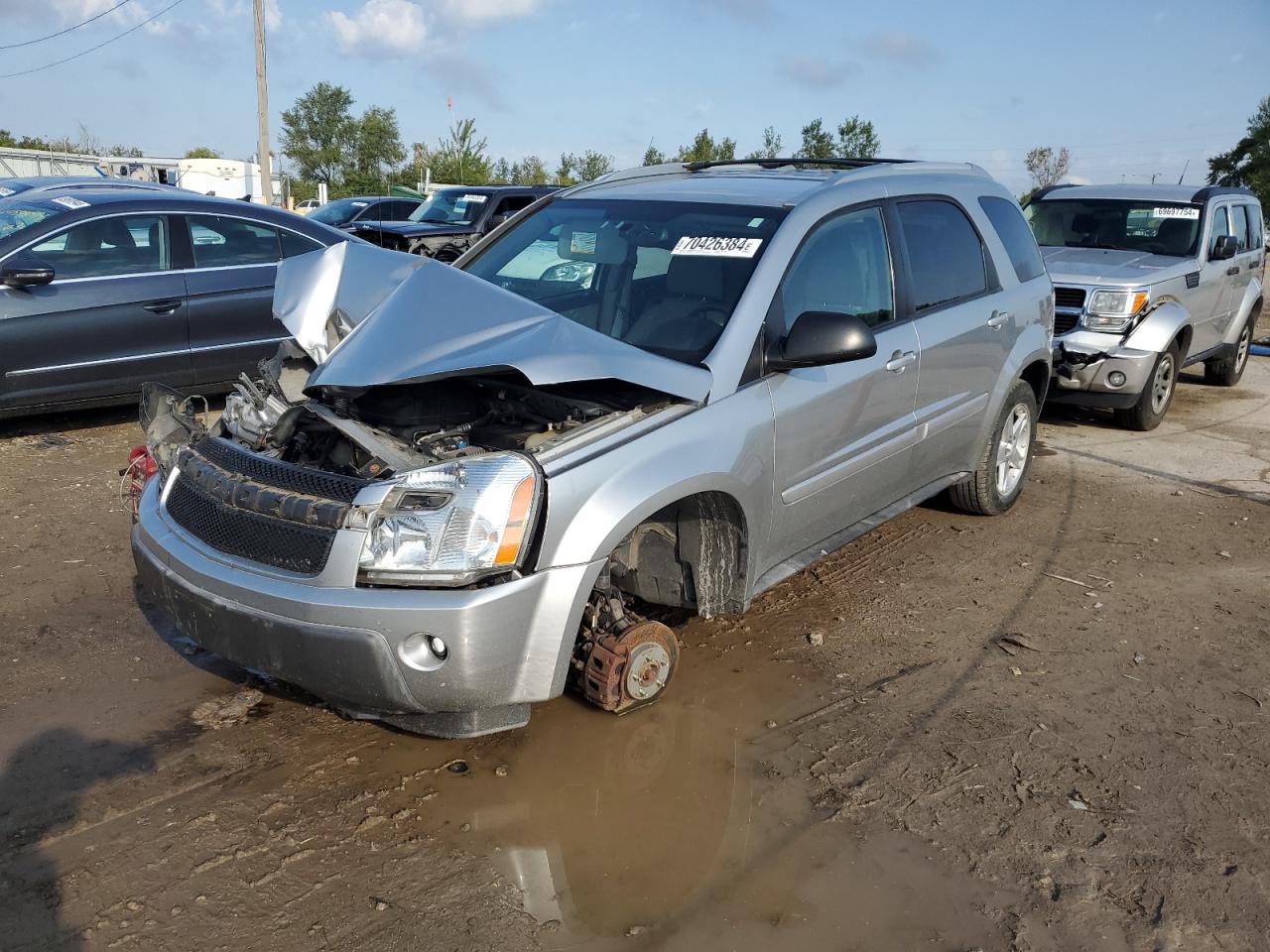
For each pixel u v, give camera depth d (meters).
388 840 2.99
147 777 3.25
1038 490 6.68
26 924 2.61
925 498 5.07
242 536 3.19
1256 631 4.62
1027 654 4.31
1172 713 3.86
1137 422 8.48
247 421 3.80
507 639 3.00
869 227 4.51
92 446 6.85
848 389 4.15
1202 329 9.29
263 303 7.52
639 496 3.25
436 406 3.54
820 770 3.42
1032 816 3.20
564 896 2.79
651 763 3.43
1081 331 8.18
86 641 4.13
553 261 4.41
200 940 2.59
